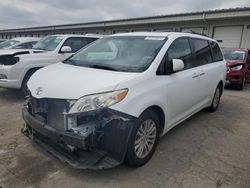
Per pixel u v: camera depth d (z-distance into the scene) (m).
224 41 15.99
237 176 2.90
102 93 2.55
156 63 3.19
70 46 7.12
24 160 3.03
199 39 4.55
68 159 2.69
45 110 2.79
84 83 2.70
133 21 20.39
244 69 8.78
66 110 2.58
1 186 2.53
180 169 2.99
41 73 3.33
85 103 2.51
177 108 3.63
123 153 2.62
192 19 16.64
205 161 3.22
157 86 3.07
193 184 2.71
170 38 3.62
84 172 2.83
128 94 2.67
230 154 3.45
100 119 2.51
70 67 3.37
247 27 14.77
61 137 2.57
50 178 2.70
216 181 2.78
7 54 5.68
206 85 4.57
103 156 2.61
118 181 2.70
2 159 3.03
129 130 2.61
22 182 2.61
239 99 7.10
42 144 2.99
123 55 3.47
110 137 2.54
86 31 26.78
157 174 2.87
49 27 30.89
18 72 5.64
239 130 4.42
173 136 4.00
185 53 3.91
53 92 2.72
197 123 4.70
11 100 5.84
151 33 3.91
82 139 2.45
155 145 3.23
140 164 2.97
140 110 2.75
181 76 3.61
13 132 3.89
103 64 3.33
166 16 17.98
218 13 15.25
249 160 3.30
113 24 22.12
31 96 2.99
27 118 3.00
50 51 6.64
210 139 3.95
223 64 5.50
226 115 5.31
